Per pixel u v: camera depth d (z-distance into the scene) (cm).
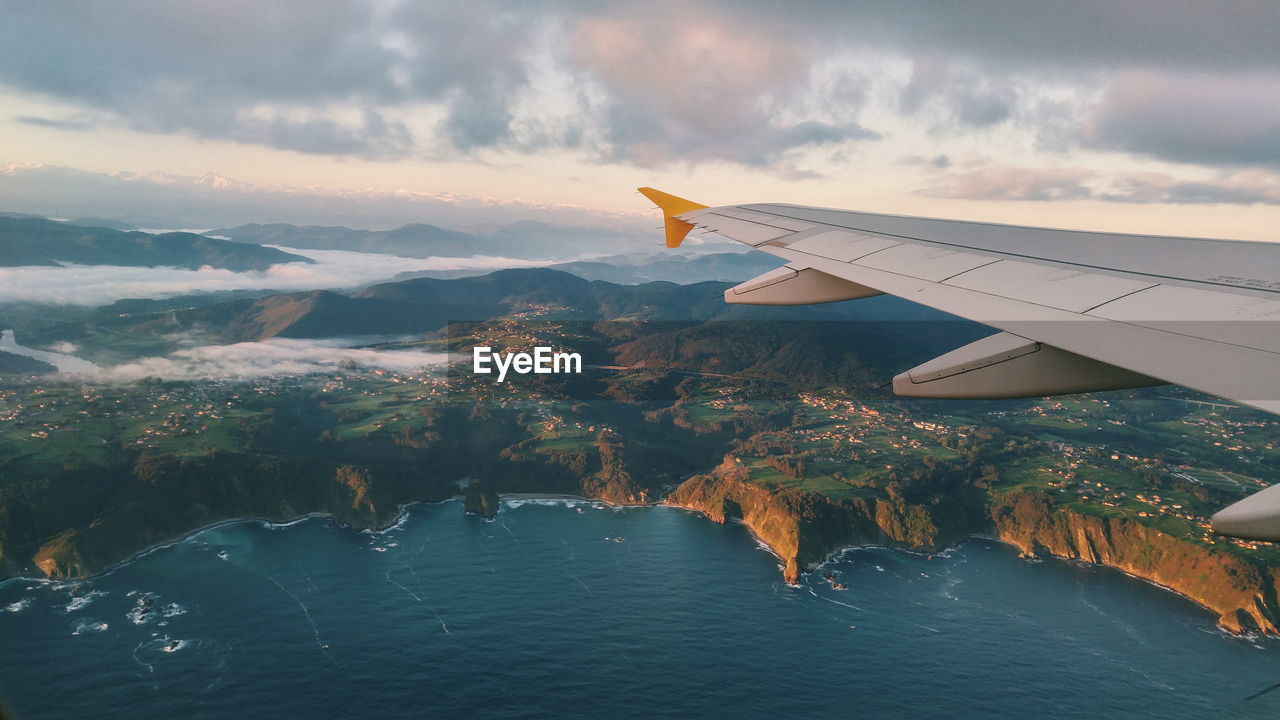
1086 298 1009
